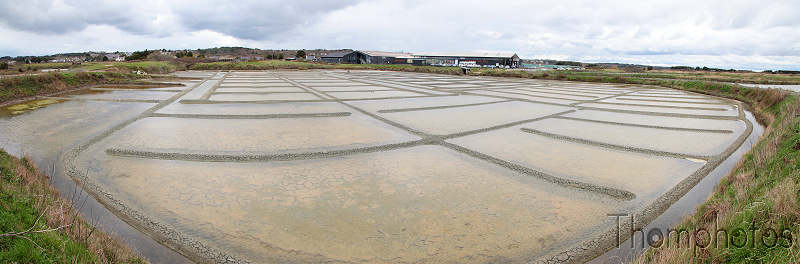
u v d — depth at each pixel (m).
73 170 5.86
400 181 5.67
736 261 3.00
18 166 4.99
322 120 10.56
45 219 3.35
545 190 5.43
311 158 6.77
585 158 7.17
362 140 8.24
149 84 21.03
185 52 74.75
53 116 10.44
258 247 3.77
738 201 4.27
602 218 4.59
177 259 3.58
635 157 7.32
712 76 36.53
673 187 5.69
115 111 11.36
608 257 3.76
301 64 51.41
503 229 4.24
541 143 8.33
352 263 3.53
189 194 5.01
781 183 4.18
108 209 4.54
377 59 67.00
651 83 28.58
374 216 4.47
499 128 9.95
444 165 6.52
